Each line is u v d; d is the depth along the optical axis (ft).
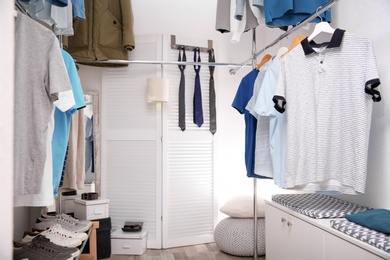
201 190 10.28
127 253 9.14
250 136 7.30
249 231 8.87
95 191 9.98
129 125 10.02
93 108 10.06
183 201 10.04
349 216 5.03
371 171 6.27
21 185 4.03
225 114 11.03
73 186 7.97
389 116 5.81
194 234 10.15
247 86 7.48
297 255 5.97
